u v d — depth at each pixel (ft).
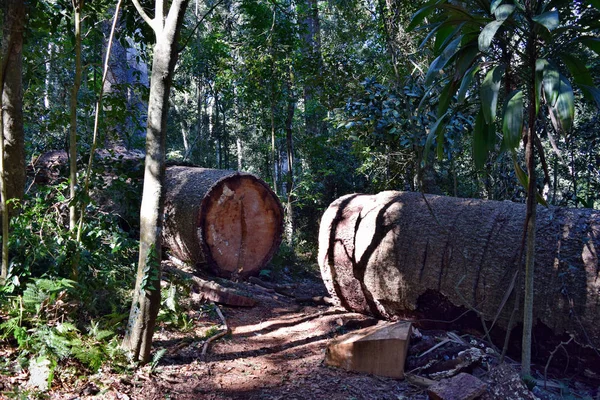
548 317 11.98
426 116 21.13
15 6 15.33
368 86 22.52
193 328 15.88
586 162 24.40
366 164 31.55
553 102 9.20
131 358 11.88
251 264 23.54
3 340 11.69
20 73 15.88
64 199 15.28
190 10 54.13
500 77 9.90
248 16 34.76
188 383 11.58
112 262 16.81
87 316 13.61
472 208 14.52
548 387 11.41
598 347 11.23
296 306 20.35
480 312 13.20
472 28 11.05
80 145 20.88
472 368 11.73
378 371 12.26
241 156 56.18
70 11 19.83
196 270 22.29
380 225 16.12
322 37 46.65
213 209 21.91
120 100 20.40
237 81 35.01
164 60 11.55
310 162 39.40
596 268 11.49
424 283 14.51
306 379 12.06
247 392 11.30
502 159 24.09
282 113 36.58
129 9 20.74
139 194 20.24
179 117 61.52
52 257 14.56
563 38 10.54
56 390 10.36
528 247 11.12
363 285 16.67
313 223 38.68
